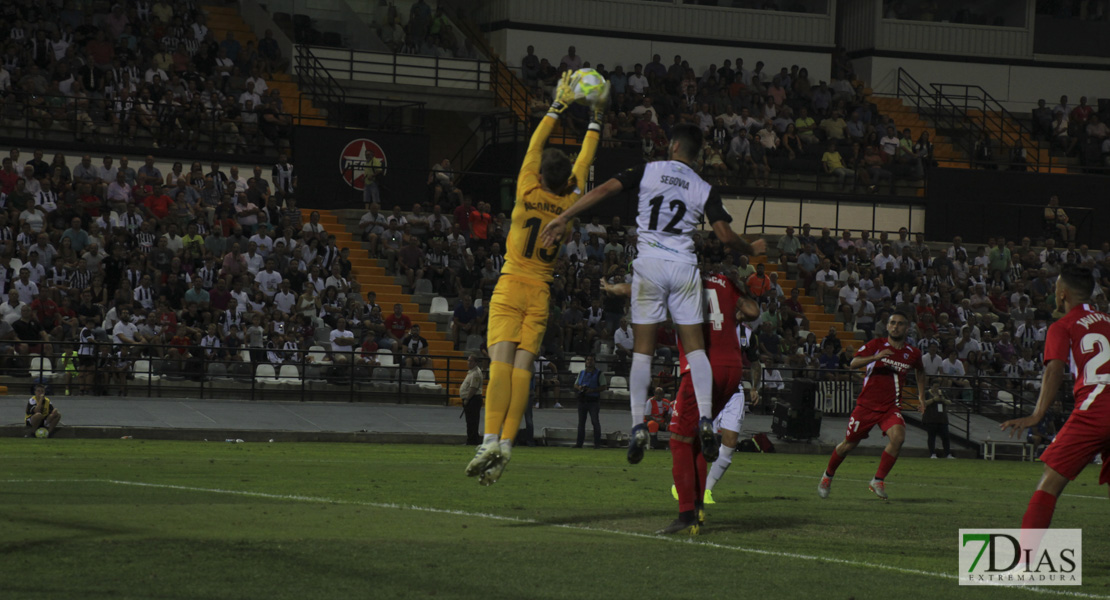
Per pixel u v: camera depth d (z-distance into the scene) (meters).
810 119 56.62
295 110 51.72
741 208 53.50
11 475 16.22
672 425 12.21
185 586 8.28
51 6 46.22
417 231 44.59
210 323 35.69
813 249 48.72
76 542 9.75
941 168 55.66
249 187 42.66
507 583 8.81
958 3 63.94
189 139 45.72
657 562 9.95
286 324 37.28
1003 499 18.72
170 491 14.29
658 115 54.34
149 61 46.97
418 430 32.59
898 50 62.91
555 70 56.19
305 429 31.22
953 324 45.69
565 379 39.62
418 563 9.44
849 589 9.17
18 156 40.03
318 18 53.94
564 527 12.01
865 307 46.00
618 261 44.69
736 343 12.87
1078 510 16.89
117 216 38.59
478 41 59.00
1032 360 44.50
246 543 10.00
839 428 38.00
